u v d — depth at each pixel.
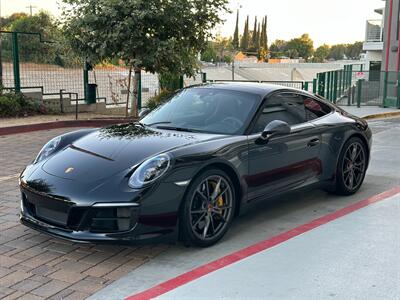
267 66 52.50
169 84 14.78
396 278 3.71
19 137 9.55
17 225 4.82
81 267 3.93
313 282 3.64
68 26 11.41
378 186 6.55
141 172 3.98
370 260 4.05
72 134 5.05
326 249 4.29
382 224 4.96
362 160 6.19
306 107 5.65
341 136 5.80
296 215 5.30
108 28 11.16
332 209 5.52
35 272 3.82
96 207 3.85
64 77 13.21
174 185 4.02
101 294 3.47
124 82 14.37
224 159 4.39
